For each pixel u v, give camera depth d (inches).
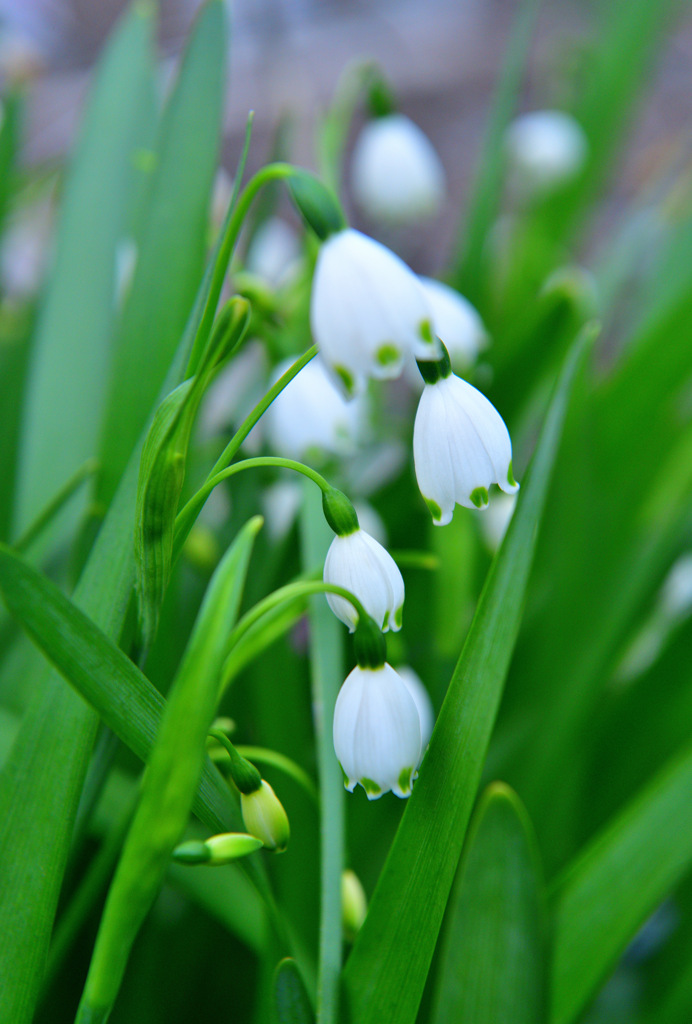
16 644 18.7
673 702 22.8
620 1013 20.3
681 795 17.4
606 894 17.3
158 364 18.5
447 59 56.5
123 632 16.4
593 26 48.1
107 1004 14.9
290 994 15.7
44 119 46.4
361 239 15.1
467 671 16.0
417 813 15.9
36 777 15.8
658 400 25.7
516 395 25.2
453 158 58.7
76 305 21.5
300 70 48.2
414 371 24.3
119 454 18.4
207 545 20.9
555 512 23.1
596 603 22.8
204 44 19.0
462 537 19.6
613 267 33.7
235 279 19.0
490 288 34.6
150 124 23.4
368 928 15.9
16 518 19.7
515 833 16.6
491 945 16.6
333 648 17.3
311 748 19.4
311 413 19.4
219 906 17.4
